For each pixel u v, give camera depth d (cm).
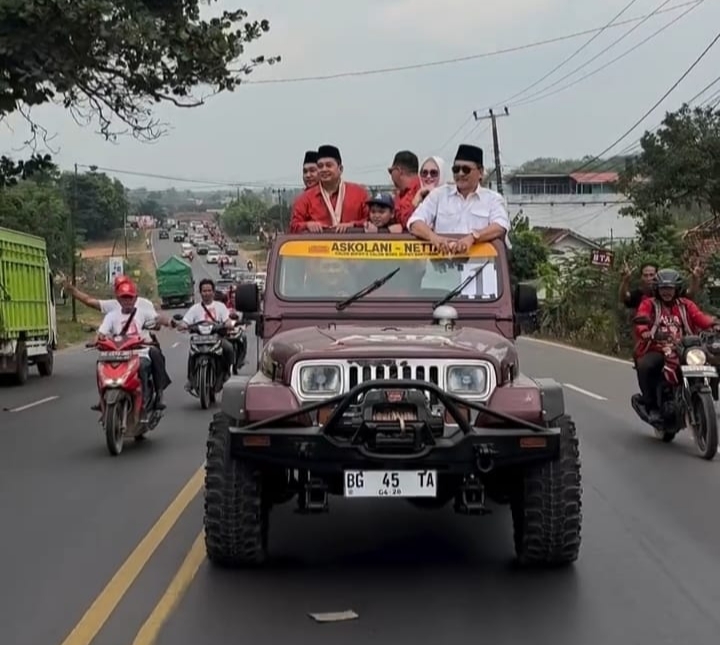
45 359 2442
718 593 624
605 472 1026
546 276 4241
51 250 6178
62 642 547
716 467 1048
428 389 596
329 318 756
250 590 631
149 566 689
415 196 923
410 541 746
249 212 12512
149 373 1213
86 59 2030
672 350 1151
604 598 614
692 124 3553
